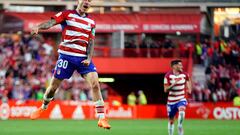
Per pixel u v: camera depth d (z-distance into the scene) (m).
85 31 18.91
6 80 61.16
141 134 36.62
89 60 18.89
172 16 78.62
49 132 38.22
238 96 65.88
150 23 77.31
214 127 44.47
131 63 71.19
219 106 60.69
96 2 80.88
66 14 18.81
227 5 80.88
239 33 79.56
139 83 73.06
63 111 59.62
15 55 65.94
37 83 61.56
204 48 70.94
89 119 58.38
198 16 78.25
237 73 68.50
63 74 19.16
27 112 58.50
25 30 74.50
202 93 64.75
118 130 40.44
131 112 61.12
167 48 71.19
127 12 81.94
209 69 68.38
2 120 54.91
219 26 82.06
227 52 70.00
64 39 18.95
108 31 76.69
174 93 32.12
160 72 70.94
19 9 81.38
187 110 61.38
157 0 82.06
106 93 67.44
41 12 77.88
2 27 76.38
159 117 61.62
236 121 54.94
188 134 36.91
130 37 79.31
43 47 67.81
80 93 62.75
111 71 71.19
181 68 32.16
